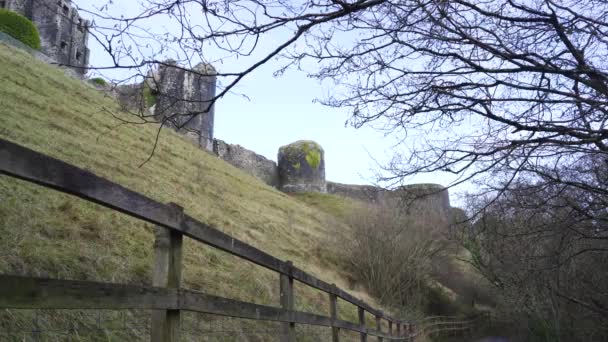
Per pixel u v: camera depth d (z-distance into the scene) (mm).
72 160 10141
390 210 19359
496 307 20906
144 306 2096
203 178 17688
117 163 12180
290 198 26953
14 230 5727
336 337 5422
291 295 4246
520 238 6715
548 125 3711
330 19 2850
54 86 16172
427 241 18906
